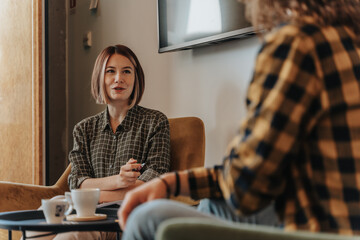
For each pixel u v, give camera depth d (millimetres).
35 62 3193
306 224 779
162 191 953
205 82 2512
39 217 1582
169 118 2498
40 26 3191
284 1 873
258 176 759
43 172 3199
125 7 3061
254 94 798
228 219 1075
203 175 999
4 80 3441
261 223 1038
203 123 2305
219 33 2326
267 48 808
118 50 2326
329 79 771
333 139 771
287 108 753
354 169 759
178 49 2584
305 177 789
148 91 2885
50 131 3439
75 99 3475
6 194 2131
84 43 3383
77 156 2279
